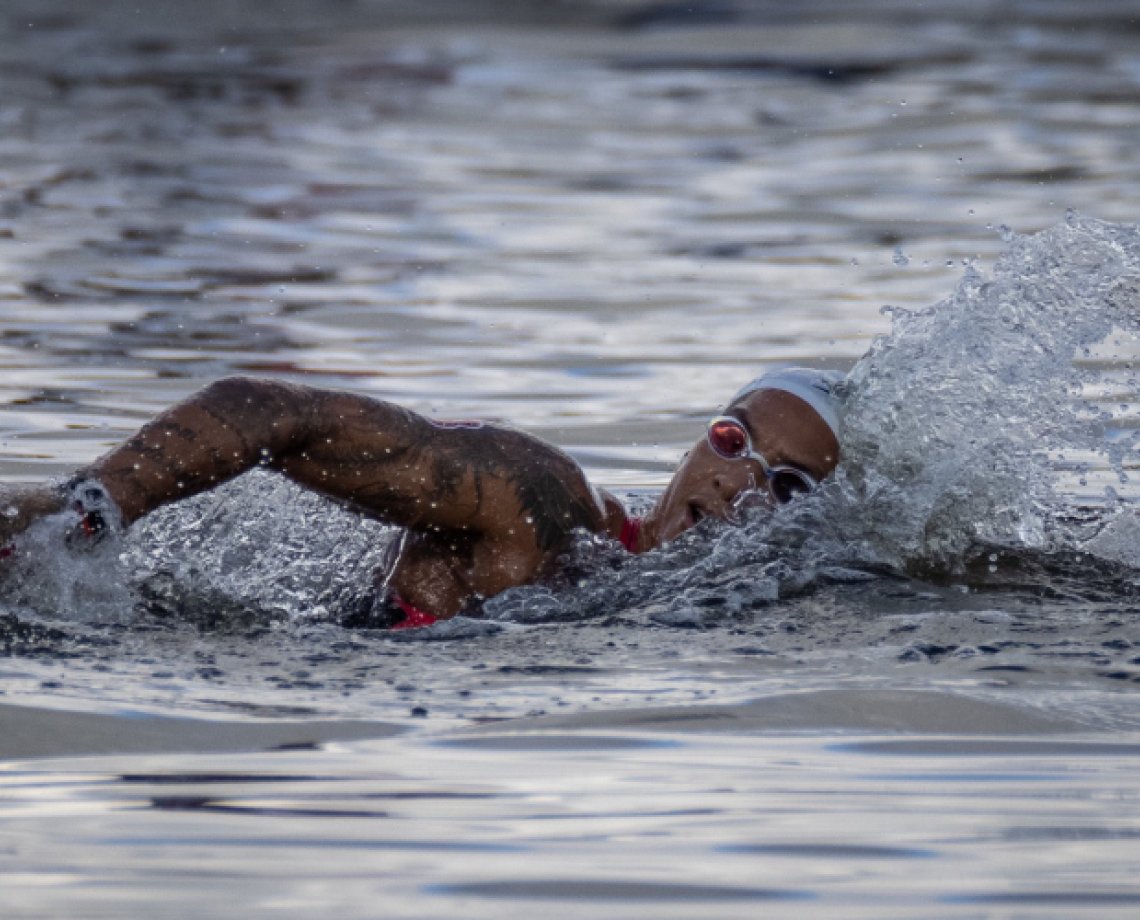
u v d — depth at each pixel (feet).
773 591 45.16
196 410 41.60
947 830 29.48
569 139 172.65
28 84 192.65
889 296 101.30
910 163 153.58
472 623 42.98
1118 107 184.44
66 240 113.80
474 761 32.83
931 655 40.11
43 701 35.73
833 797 30.99
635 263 113.29
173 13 289.53
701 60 241.55
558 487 45.34
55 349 85.05
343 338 90.53
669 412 77.00
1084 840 28.94
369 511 44.34
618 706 36.29
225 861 27.86
